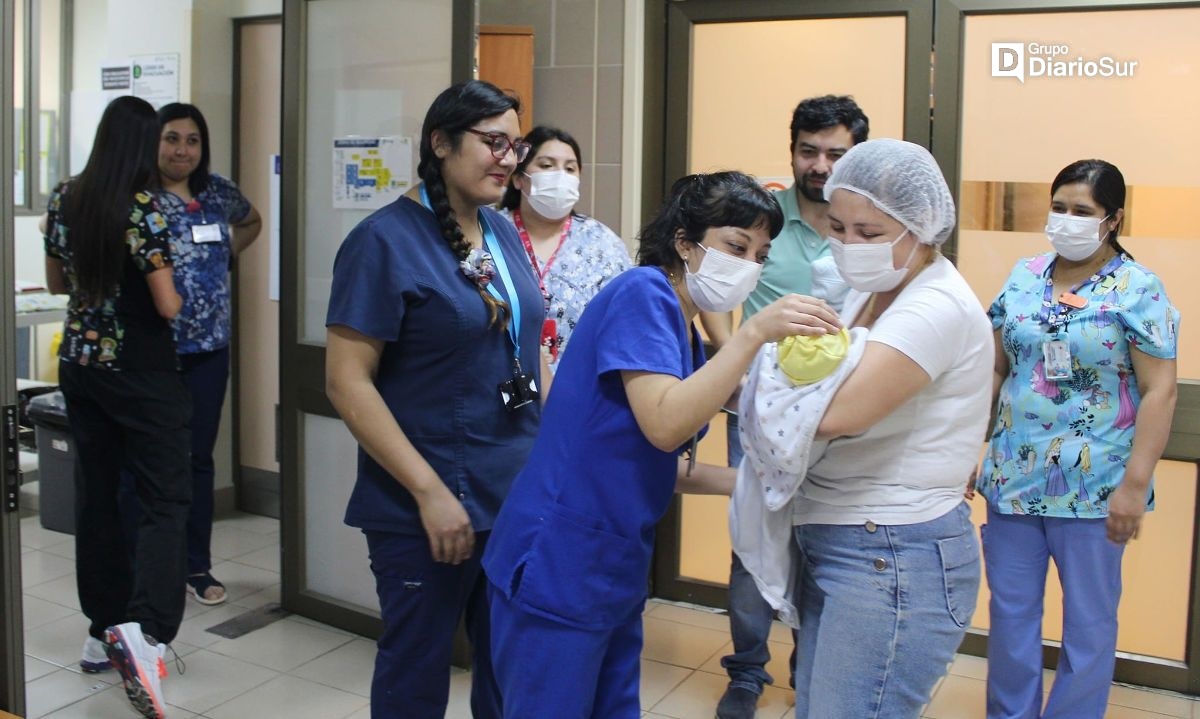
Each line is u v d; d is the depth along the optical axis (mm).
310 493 3490
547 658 1628
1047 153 3168
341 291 1898
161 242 2791
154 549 2846
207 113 4320
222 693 2951
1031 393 2521
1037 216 3193
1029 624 2578
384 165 3207
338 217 3328
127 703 2881
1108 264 2482
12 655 2344
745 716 2801
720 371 1493
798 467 1544
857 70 3363
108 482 2951
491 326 1955
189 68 4242
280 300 3428
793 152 2828
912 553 1569
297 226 3365
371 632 3326
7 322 2291
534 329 2078
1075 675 2525
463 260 1948
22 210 5191
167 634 2883
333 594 3469
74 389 2865
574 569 1613
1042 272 2580
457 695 2939
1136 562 3174
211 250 3639
